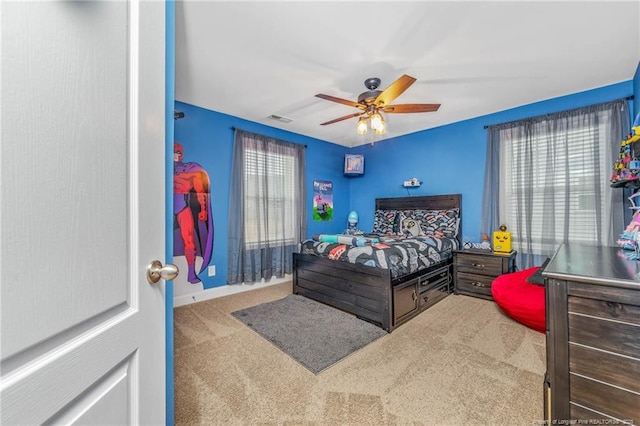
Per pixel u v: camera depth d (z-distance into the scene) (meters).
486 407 1.51
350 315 2.80
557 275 1.10
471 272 3.38
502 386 1.68
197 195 3.35
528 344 2.18
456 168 3.98
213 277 3.48
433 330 2.46
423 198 4.30
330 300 3.05
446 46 2.16
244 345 2.20
